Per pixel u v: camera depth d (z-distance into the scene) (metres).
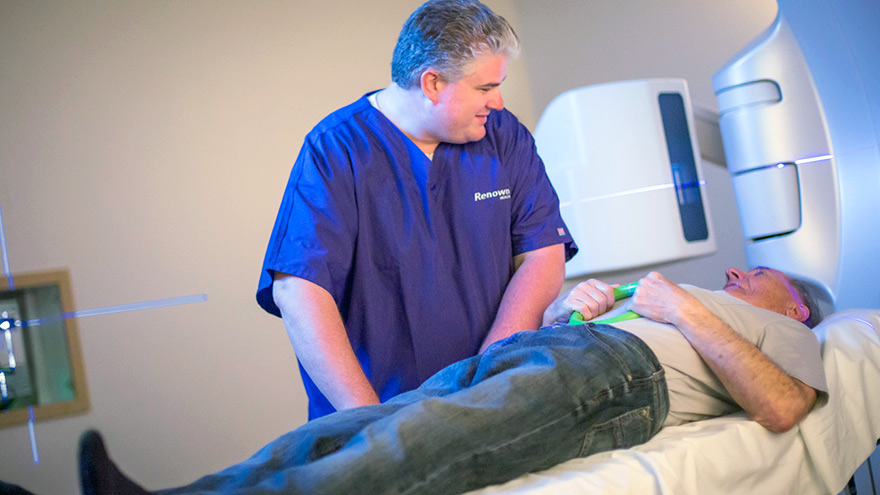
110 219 2.68
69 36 2.65
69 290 2.61
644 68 3.36
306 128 2.97
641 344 1.24
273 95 2.93
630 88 2.15
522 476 1.09
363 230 1.50
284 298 1.44
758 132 2.01
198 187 2.80
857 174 1.89
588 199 2.16
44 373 2.57
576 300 1.52
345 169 1.49
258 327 2.87
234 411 2.80
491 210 1.58
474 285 1.58
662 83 2.19
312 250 1.44
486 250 1.58
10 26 2.58
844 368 1.42
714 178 3.37
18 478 2.50
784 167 2.00
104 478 0.82
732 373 1.26
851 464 1.33
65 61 2.64
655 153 2.15
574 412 1.13
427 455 0.99
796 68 1.95
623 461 1.08
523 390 1.11
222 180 2.84
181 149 2.79
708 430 1.23
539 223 1.65
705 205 2.22
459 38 1.38
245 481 1.01
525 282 1.60
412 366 1.54
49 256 2.59
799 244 2.00
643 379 1.21
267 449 1.09
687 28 3.36
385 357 1.53
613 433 1.18
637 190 2.14
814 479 1.30
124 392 2.65
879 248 1.87
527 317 1.55
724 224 3.37
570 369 1.16
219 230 2.82
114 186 2.69
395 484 0.96
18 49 2.59
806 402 1.26
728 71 2.05
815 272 1.98
